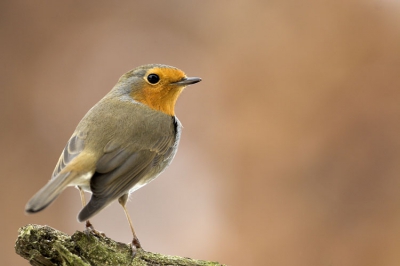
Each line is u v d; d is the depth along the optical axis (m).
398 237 11.03
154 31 13.72
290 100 12.20
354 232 11.19
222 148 12.23
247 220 11.57
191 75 13.03
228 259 11.35
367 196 11.39
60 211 11.91
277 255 11.19
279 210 11.48
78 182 8.26
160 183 12.30
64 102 12.84
